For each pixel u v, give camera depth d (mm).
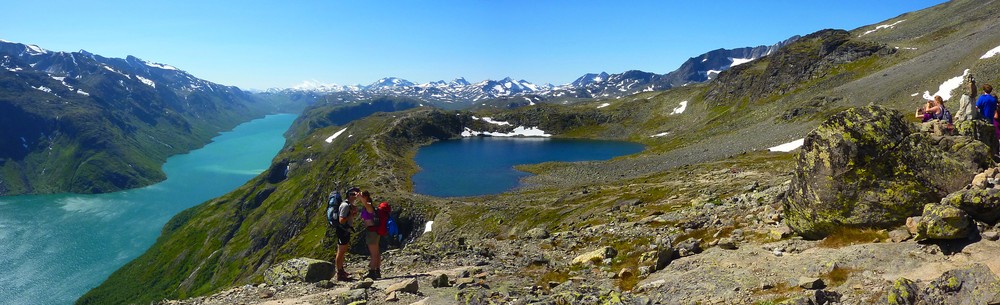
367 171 134250
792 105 146875
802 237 14422
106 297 127688
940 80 103812
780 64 191250
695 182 56781
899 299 8195
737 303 10117
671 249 15320
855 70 158750
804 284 10000
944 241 10102
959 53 115500
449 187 107812
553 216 57312
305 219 144250
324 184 159000
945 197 11250
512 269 18938
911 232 11398
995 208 10008
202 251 170000
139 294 137000
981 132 14539
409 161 151250
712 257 14094
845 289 9523
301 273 16078
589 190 74062
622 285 14008
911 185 12219
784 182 27297
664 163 109125
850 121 13352
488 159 153250
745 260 13008
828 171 13445
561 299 12453
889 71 133000
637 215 34156
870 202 12625
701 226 21141
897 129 12945
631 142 196375
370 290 14156
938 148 12469
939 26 194000
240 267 145875
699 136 157000
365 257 24453
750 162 82438
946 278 8188
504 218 65875
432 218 79875
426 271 19266
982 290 7566
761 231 16750
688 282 12266
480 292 13430
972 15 176500
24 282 130125
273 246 144375
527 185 105312
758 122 149125
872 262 10352
